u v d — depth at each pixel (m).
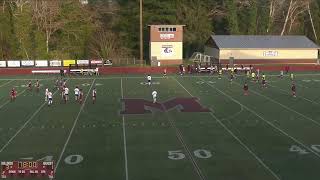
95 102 39.88
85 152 24.45
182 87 49.00
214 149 24.94
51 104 39.09
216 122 31.66
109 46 78.81
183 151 24.58
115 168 21.88
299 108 36.69
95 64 67.00
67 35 79.69
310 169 21.66
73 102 40.00
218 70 62.81
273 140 26.75
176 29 69.25
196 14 83.50
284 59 71.44
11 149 25.14
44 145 25.91
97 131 29.16
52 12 77.38
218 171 21.41
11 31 75.88
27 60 67.75
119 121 32.12
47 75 60.91
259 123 31.25
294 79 55.72
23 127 30.47
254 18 87.75
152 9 80.38
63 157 23.61
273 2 90.75
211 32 84.56
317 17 89.38
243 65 67.25
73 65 66.19
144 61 72.94
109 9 87.50
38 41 75.75
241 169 21.69
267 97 42.16
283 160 23.02
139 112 35.28
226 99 41.16
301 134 28.12
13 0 77.81
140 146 25.56
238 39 73.00
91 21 82.69
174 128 29.89
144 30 79.81
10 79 56.78
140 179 20.39
